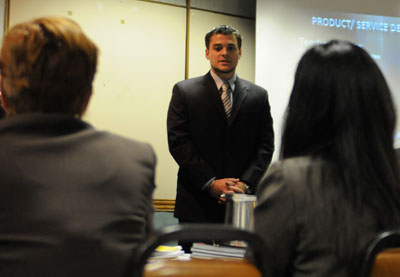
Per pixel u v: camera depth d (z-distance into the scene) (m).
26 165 0.80
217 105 2.53
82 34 0.93
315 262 0.90
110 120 3.69
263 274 0.78
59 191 0.80
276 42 3.79
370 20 4.00
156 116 3.84
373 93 0.98
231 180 2.33
